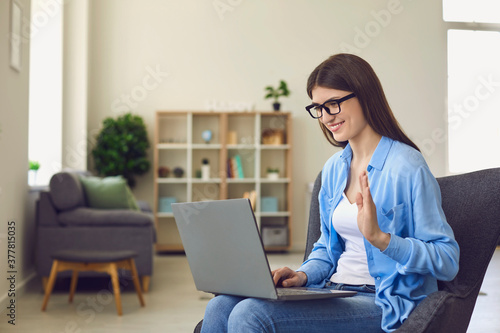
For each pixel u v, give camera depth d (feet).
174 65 25.35
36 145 21.30
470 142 26.61
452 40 26.58
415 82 26.32
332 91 5.27
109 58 24.94
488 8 26.63
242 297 5.24
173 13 25.36
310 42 25.98
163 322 12.37
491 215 5.37
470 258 5.34
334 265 5.90
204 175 24.94
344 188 5.66
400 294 5.01
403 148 5.26
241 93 25.68
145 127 24.12
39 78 21.39
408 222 5.05
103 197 17.15
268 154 25.98
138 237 15.94
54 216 15.80
